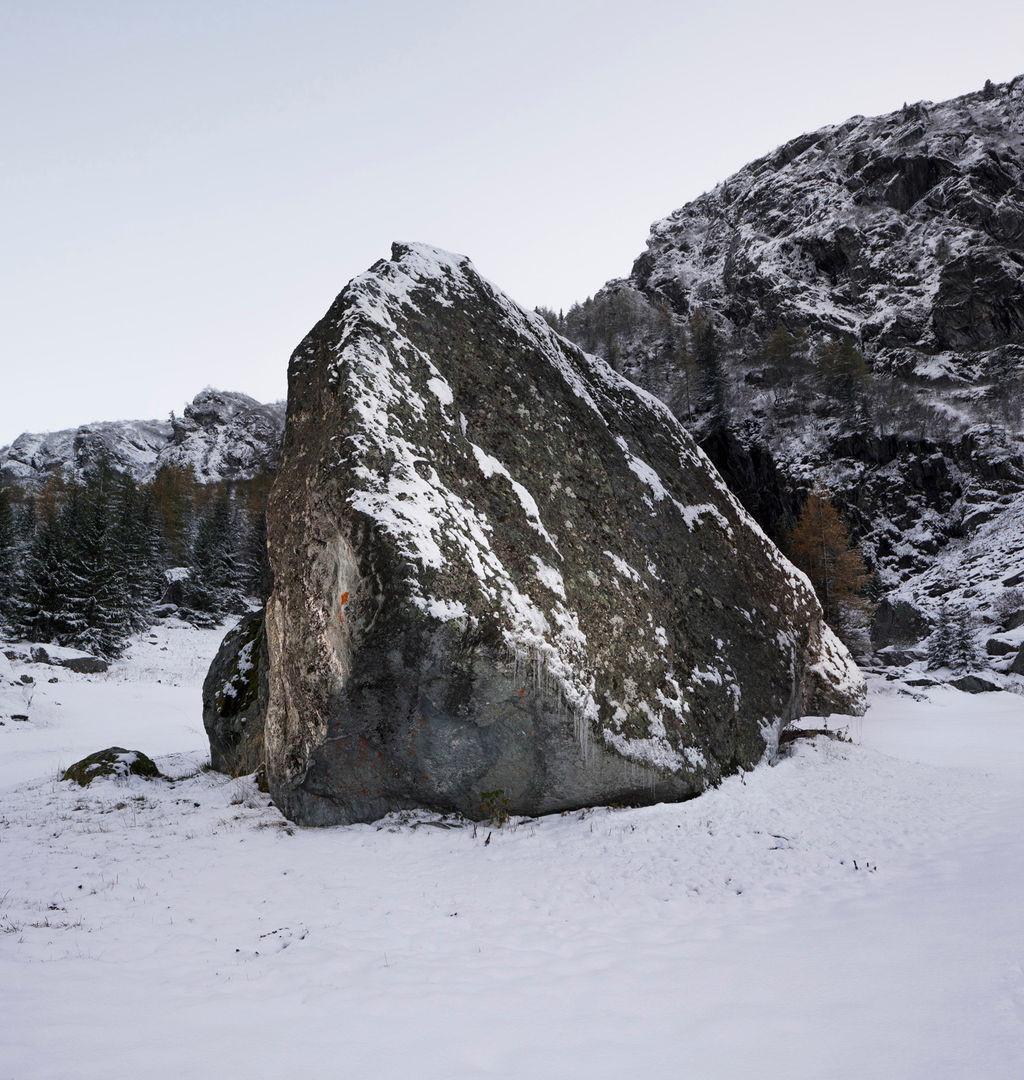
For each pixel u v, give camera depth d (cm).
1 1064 339
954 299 9875
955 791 1107
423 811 1018
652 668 1185
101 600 4212
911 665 3425
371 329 1200
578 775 1016
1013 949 483
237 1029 396
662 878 739
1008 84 14612
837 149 15800
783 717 1435
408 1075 343
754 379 9475
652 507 1474
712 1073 344
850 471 7094
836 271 12375
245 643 1505
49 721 2397
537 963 511
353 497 995
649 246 17825
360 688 965
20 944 542
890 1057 352
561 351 1658
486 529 1102
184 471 11244
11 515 5384
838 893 666
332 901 678
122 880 746
